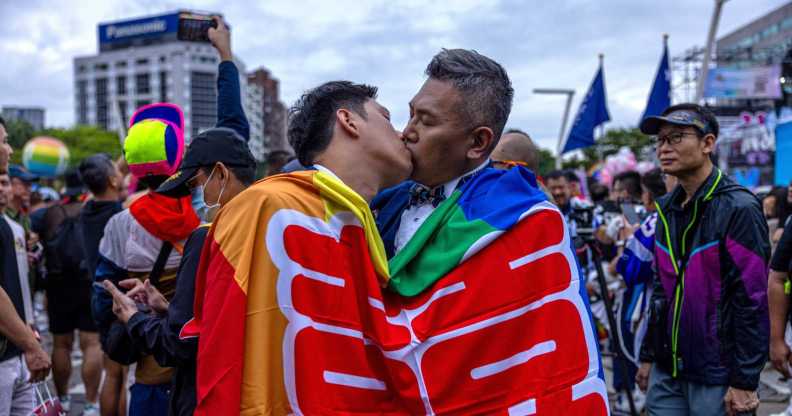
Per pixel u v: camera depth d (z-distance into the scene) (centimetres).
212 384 159
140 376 267
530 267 179
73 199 542
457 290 175
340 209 171
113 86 15738
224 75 333
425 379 169
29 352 292
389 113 190
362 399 167
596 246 409
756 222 265
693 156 279
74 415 510
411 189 209
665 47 1146
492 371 173
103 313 275
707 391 273
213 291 164
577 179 712
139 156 271
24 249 330
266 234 162
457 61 187
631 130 4678
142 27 15538
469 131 187
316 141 181
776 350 309
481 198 186
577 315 182
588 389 179
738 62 3591
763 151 2692
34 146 1055
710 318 270
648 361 300
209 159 219
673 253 287
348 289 169
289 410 159
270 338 160
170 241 262
